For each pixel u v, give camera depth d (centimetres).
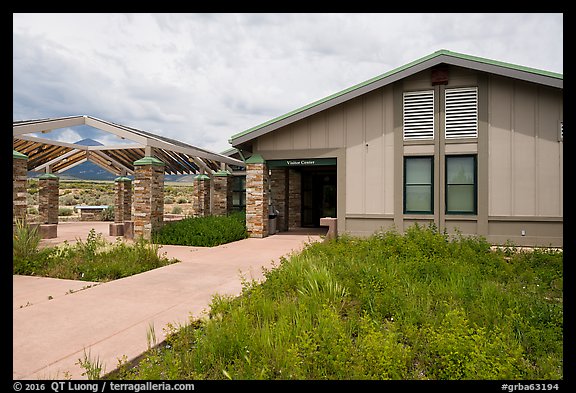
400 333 411
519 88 1048
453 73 1101
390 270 650
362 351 365
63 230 1739
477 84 1079
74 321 487
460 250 895
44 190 1631
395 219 1146
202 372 347
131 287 664
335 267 677
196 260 928
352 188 1195
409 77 1144
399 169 1146
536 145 1034
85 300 582
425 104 1128
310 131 1257
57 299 586
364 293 519
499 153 1062
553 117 1022
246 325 406
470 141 1084
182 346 401
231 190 2048
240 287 663
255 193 1356
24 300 581
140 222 1232
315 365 347
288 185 1681
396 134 1152
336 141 1221
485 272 720
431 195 1122
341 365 335
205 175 1995
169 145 1371
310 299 501
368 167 1181
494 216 1062
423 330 410
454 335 367
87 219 2495
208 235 1194
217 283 694
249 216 1372
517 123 1049
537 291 595
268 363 356
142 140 1259
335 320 414
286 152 1295
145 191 1233
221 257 970
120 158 1911
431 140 1119
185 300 584
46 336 436
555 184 1018
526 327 431
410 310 470
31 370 352
